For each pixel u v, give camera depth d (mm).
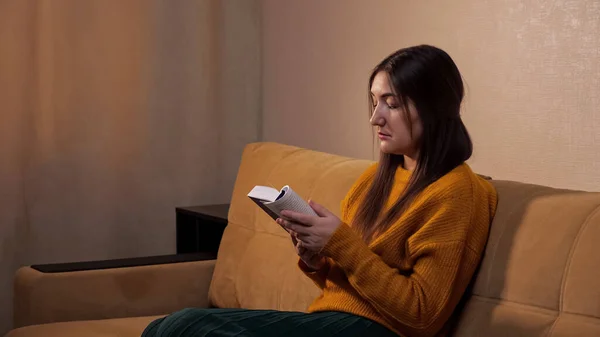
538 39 2445
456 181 1763
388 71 1831
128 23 3516
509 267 1700
